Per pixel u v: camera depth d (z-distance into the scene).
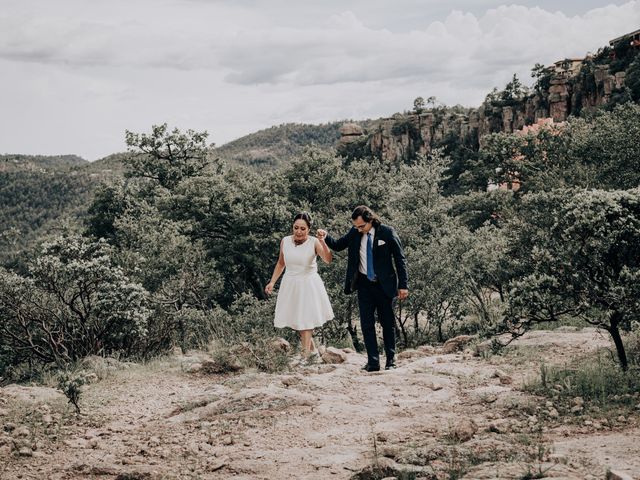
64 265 12.51
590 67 131.25
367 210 7.39
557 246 6.48
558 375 5.95
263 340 8.83
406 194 27.45
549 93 135.38
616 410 4.76
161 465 4.44
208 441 4.93
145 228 27.61
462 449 4.08
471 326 15.81
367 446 4.46
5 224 190.75
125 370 8.78
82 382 6.38
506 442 4.21
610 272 6.36
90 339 12.30
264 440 4.84
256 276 35.03
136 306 12.47
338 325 15.83
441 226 23.14
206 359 8.73
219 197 34.31
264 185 37.47
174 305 16.41
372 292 7.45
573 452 3.83
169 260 19.09
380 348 16.05
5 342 13.02
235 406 5.80
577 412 4.83
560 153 51.28
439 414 5.21
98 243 13.48
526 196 16.23
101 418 6.07
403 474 3.69
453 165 137.25
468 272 16.45
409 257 17.05
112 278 12.77
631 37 132.50
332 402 5.75
